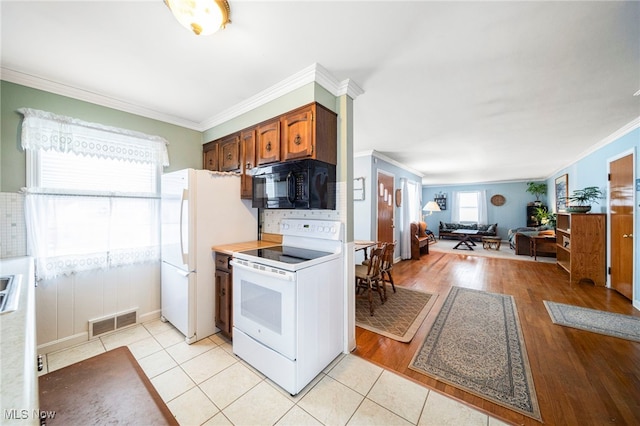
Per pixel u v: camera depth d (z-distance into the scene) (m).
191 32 1.50
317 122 1.91
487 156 4.88
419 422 1.40
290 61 1.81
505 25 1.46
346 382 1.71
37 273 1.94
